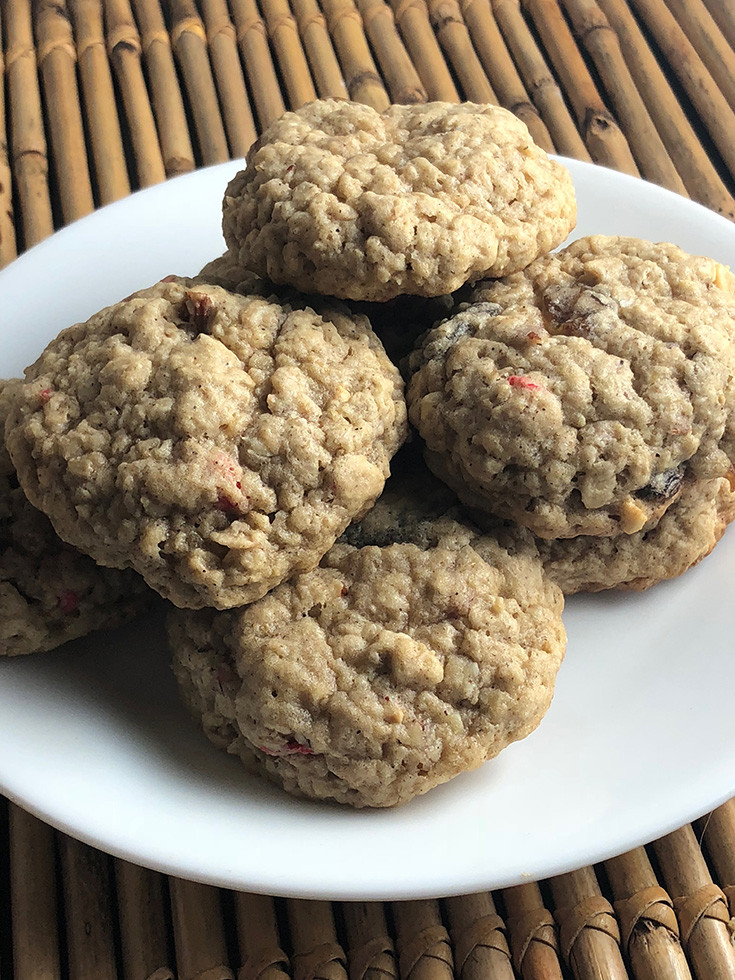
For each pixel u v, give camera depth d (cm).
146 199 24
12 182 30
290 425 16
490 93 31
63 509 17
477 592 17
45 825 20
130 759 17
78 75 32
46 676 18
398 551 18
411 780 16
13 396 19
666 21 32
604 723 18
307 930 18
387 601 17
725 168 30
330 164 18
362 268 17
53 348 18
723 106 31
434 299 20
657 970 18
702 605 20
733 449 18
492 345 18
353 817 17
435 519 19
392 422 18
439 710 17
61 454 16
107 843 15
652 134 30
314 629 17
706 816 20
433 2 33
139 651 20
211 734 18
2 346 22
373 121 19
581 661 19
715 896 19
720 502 20
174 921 19
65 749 17
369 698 16
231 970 18
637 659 19
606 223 24
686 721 18
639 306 18
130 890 19
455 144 19
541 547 19
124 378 16
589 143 30
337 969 18
